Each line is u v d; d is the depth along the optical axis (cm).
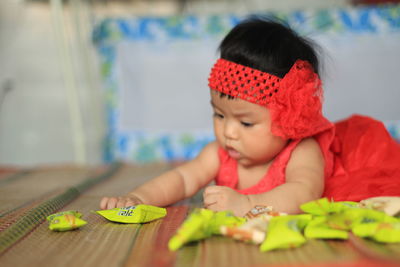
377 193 95
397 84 230
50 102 318
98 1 319
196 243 66
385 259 55
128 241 68
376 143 109
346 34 229
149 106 231
